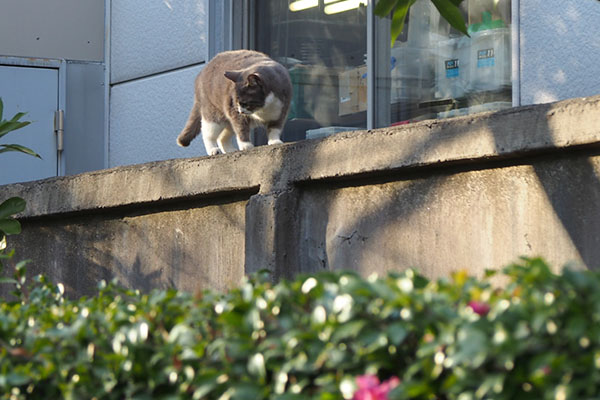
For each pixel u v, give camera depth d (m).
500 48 6.35
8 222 5.32
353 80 7.32
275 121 6.70
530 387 2.04
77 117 9.35
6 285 6.25
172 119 8.47
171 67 8.48
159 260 5.47
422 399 2.14
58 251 6.10
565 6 5.70
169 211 5.43
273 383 2.35
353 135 4.41
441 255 4.16
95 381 2.60
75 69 9.34
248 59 6.93
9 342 2.82
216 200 5.16
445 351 2.15
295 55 7.84
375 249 4.42
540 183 3.82
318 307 2.28
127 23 9.01
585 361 1.97
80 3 9.37
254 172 4.85
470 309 2.18
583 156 3.69
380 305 2.29
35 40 9.22
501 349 2.00
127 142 9.01
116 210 5.71
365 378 2.05
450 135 4.01
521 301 2.18
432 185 4.20
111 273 5.77
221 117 6.93
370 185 4.46
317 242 4.68
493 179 3.98
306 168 4.61
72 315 2.89
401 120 7.00
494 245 3.97
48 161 9.24
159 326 2.67
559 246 3.75
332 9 7.51
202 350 2.41
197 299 2.76
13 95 9.13
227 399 2.28
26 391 2.71
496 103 6.37
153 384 2.47
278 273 4.64
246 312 2.48
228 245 5.06
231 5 8.04
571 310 2.09
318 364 2.23
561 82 5.75
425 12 6.87
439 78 6.76
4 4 9.12
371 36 7.11
